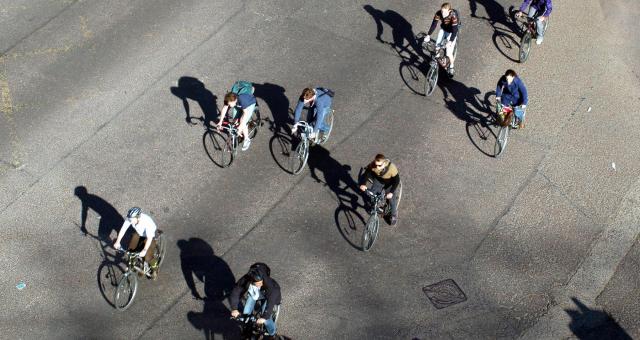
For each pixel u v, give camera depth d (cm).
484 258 1522
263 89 1886
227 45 2014
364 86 1902
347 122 1806
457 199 1638
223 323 1398
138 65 1955
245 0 2161
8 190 1647
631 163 1736
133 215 1314
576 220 1605
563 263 1522
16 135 1775
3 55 1988
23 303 1431
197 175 1683
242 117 1627
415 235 1562
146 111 1830
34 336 1378
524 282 1484
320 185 1661
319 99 1580
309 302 1435
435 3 2159
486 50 2014
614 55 2039
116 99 1864
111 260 1508
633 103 1892
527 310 1435
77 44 2022
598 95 1908
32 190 1647
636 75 1981
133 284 1393
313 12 2120
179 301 1434
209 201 1627
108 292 1450
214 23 2088
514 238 1563
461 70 1958
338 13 2117
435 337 1380
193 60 1969
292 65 1955
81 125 1797
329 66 1955
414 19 2102
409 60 1977
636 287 1483
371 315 1415
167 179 1673
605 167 1723
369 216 1596
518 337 1388
